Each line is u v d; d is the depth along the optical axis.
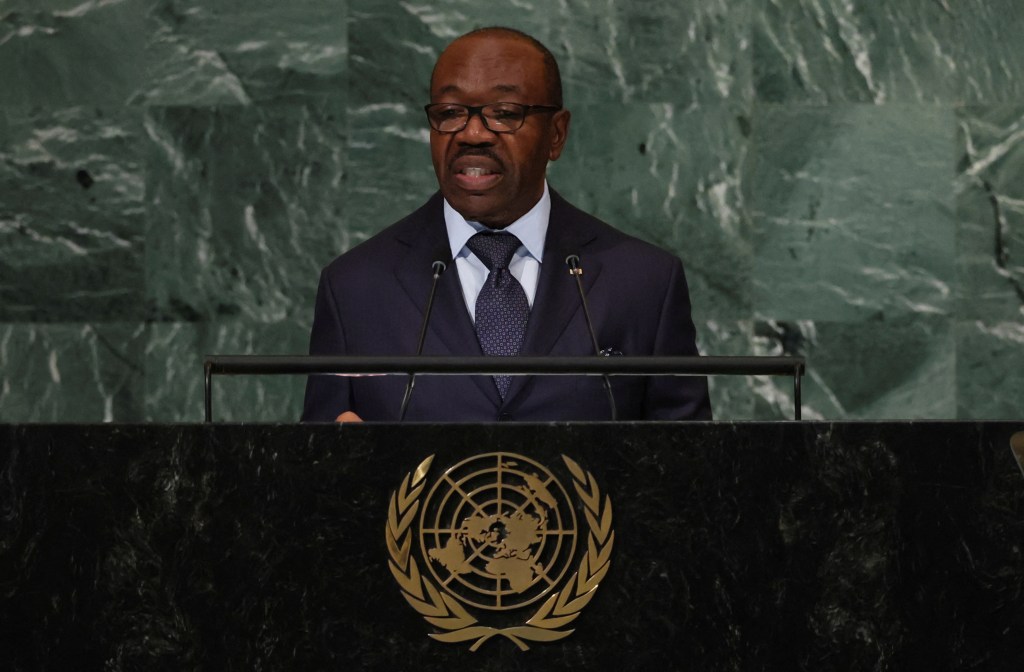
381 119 14.85
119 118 14.90
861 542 5.12
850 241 14.83
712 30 14.85
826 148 14.84
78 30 14.95
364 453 5.16
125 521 5.18
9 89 14.91
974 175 14.80
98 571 5.16
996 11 14.84
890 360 14.79
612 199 14.80
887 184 14.83
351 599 5.10
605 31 14.81
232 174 14.87
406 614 5.08
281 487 5.15
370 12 14.88
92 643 5.14
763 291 14.83
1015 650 5.08
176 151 14.88
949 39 14.84
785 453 5.16
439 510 5.12
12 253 14.87
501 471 5.14
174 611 5.13
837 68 14.85
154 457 5.19
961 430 5.14
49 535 5.19
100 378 14.85
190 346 14.84
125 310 14.88
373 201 14.83
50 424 5.23
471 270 8.45
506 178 8.17
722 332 14.81
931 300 14.79
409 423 5.16
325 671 5.08
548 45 14.84
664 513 5.14
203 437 5.19
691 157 14.83
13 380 14.85
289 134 14.85
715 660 5.09
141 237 14.88
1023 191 14.75
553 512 5.12
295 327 14.79
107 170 14.90
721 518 5.14
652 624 5.09
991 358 14.75
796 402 5.67
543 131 8.33
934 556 5.11
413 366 5.60
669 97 14.84
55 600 5.17
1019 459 5.11
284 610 5.11
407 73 14.87
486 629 5.06
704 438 5.17
